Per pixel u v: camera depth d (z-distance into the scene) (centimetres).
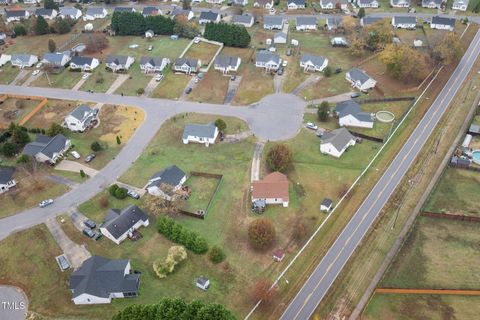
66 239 9006
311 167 10875
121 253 8662
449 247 8706
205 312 6706
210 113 13088
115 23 17925
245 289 7956
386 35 16012
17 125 12038
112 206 9819
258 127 12419
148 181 10519
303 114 12962
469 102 13050
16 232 9181
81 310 7662
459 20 18638
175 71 15238
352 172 10650
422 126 12138
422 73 13838
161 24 17700
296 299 7781
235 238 8981
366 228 9119
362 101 13312
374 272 8212
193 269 8312
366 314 7544
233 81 14638
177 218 9500
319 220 9362
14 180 10588
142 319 6838
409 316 7512
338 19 18675
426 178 10350
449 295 7844
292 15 19950
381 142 11612
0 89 14550
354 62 15638
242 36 16538
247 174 10669
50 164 11100
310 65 15100
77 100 13850
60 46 17225
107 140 12056
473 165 10681
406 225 9175
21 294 7994
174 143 11881
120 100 13812
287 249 8719
